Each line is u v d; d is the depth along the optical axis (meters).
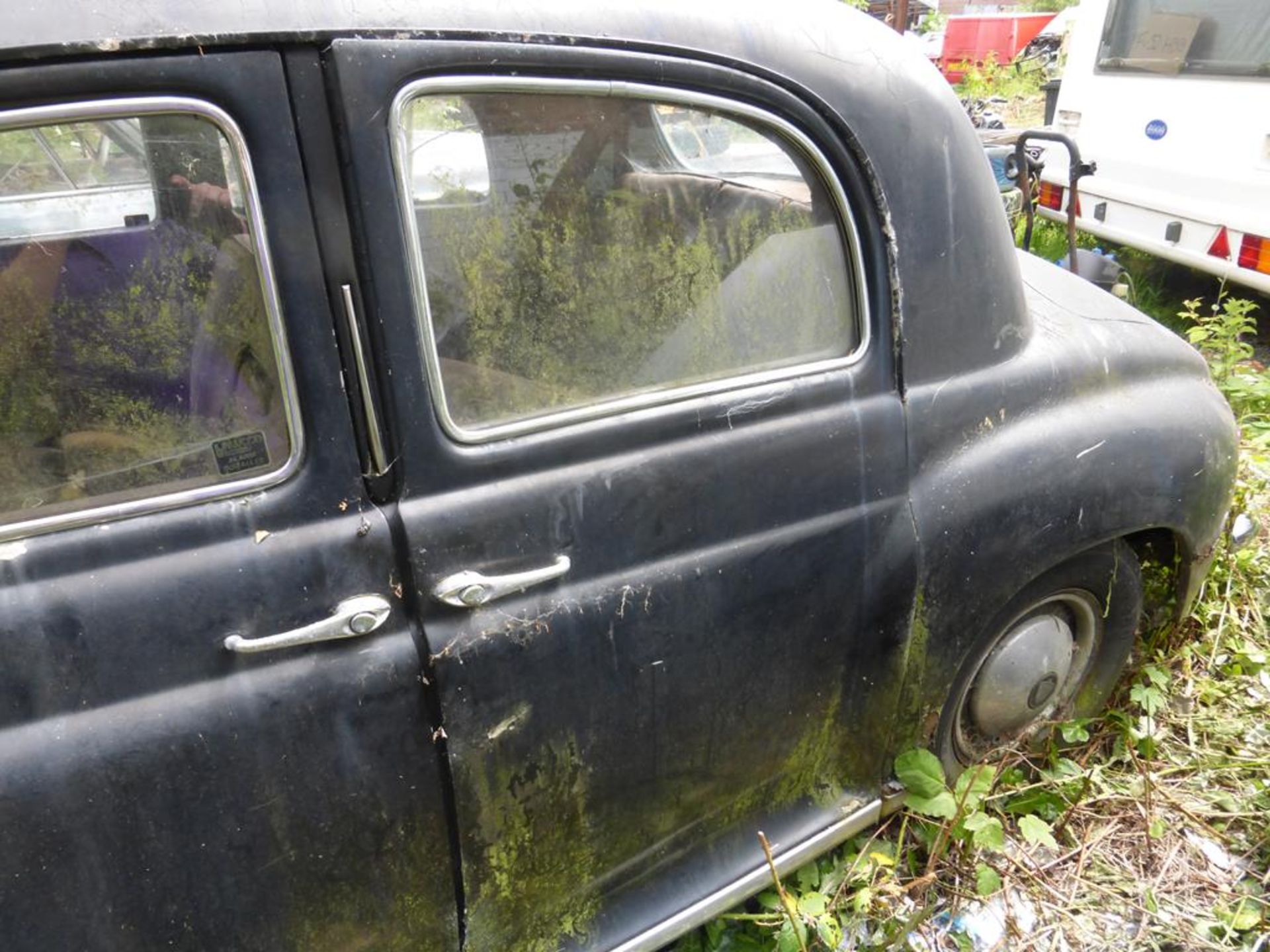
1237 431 2.35
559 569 1.41
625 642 1.51
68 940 1.21
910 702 1.95
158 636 1.19
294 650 1.27
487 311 1.35
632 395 1.49
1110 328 2.19
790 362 1.63
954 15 17.16
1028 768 2.36
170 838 1.24
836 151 1.58
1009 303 1.89
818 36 1.56
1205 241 4.99
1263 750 2.42
